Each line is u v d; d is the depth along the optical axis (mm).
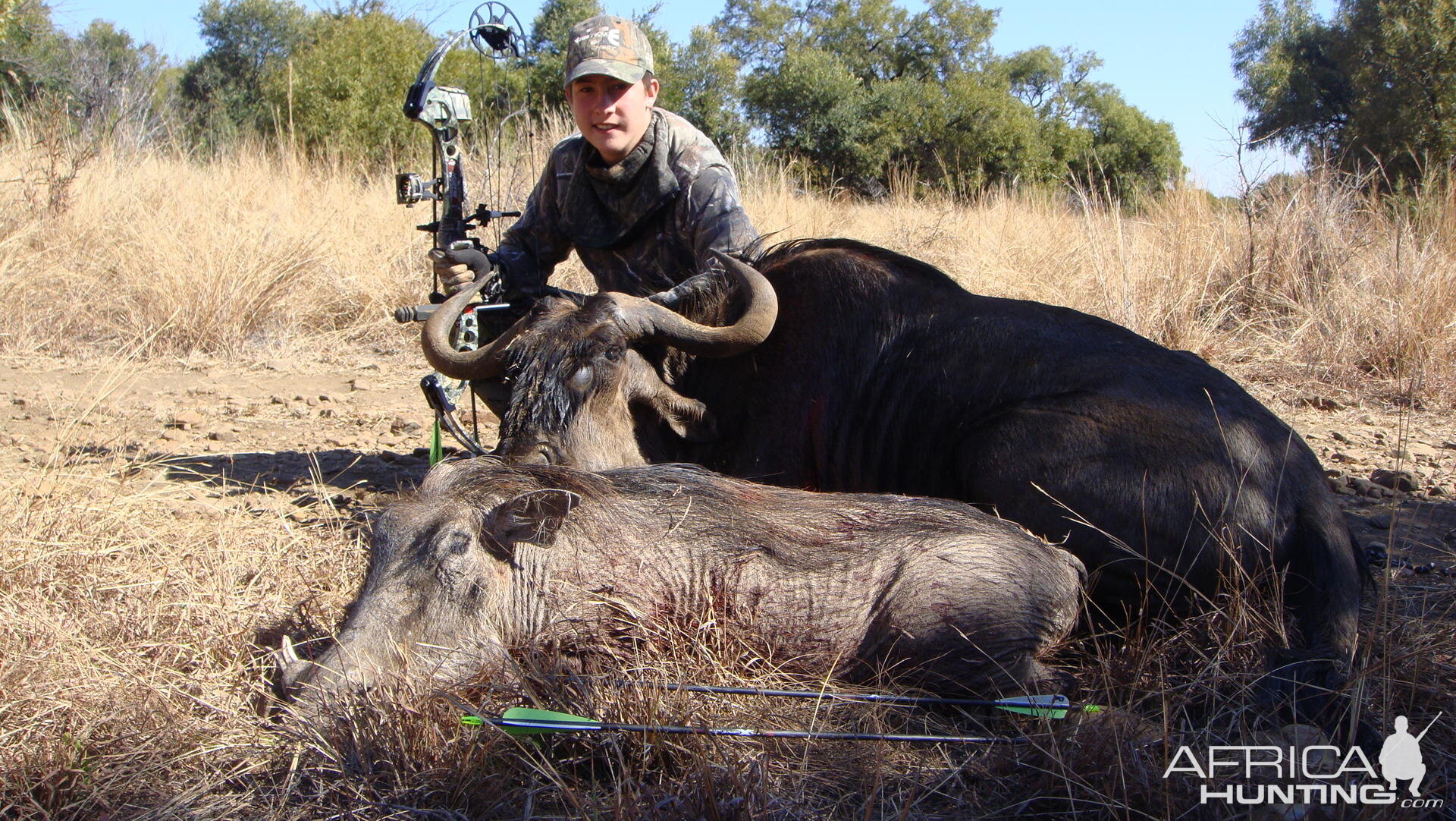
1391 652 3518
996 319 4445
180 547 4363
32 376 7930
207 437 6641
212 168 13727
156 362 8531
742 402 4820
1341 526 3836
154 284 9094
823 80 31625
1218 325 9016
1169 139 45469
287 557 4383
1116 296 9000
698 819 2801
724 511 3750
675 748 3133
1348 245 9828
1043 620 3604
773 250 5070
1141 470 3887
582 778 3164
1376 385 8086
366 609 3418
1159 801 2920
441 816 2869
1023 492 4047
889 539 3682
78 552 4078
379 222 11148
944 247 10742
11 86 22984
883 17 50594
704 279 4914
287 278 9562
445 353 4555
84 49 25703
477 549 3512
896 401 4543
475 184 9539
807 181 14367
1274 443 3938
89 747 3049
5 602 3711
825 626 3607
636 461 4566
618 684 3363
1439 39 20625
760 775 2967
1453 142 20328
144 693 3283
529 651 3535
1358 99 22719
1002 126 31750
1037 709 3254
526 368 4398
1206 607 3844
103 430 6605
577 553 3607
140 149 14922
